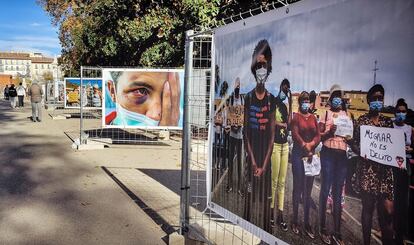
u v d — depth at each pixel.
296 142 3.20
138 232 5.16
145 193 6.97
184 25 13.86
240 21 3.94
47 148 11.59
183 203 4.86
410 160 2.25
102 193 6.93
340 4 2.70
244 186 3.95
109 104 11.70
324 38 2.86
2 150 11.08
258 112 3.71
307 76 3.04
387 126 2.38
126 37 16.28
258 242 4.53
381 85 2.41
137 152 11.25
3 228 5.22
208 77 5.03
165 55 15.89
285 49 3.29
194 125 5.27
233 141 4.13
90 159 10.04
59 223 5.44
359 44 2.56
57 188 7.20
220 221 5.10
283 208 3.38
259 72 3.66
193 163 6.64
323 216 2.94
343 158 2.73
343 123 2.71
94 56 22.22
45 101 31.00
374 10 2.44
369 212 2.53
